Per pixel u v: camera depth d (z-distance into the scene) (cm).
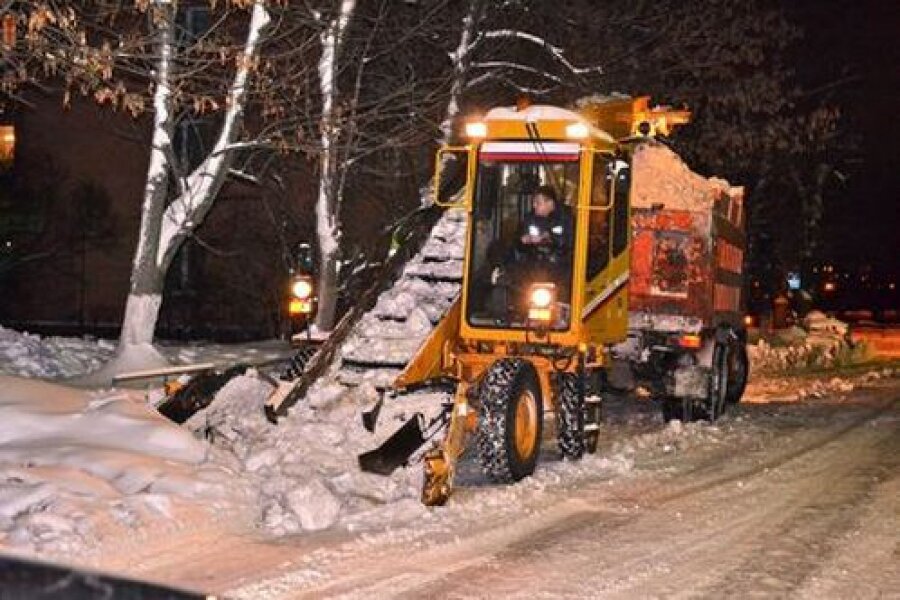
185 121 2011
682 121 1608
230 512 973
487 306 1291
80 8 1775
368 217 2608
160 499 938
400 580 822
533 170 1289
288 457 1113
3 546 807
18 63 1492
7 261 2844
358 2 2131
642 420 1759
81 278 2994
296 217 2586
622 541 965
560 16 2416
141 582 309
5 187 2834
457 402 1122
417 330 1340
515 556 905
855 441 1542
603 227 1341
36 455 1009
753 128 2823
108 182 2942
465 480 1207
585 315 1292
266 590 780
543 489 1157
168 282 2902
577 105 1553
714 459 1385
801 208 4184
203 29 2270
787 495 1173
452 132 2130
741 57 2609
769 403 2027
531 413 1209
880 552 947
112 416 1107
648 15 2559
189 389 1248
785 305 3700
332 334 1323
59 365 1769
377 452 1101
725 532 1007
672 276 1658
